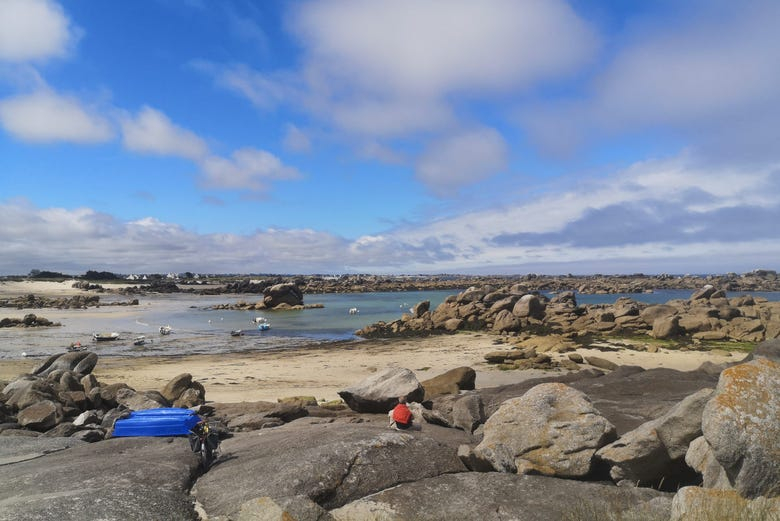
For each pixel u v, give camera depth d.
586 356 34.22
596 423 8.27
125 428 11.81
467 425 11.77
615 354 35.31
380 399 16.14
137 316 81.69
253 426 14.00
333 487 7.40
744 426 5.73
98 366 33.69
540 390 9.09
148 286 182.62
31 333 55.56
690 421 7.33
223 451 9.65
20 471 8.84
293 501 6.51
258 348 44.34
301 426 12.13
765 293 149.50
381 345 44.97
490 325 54.97
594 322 50.47
